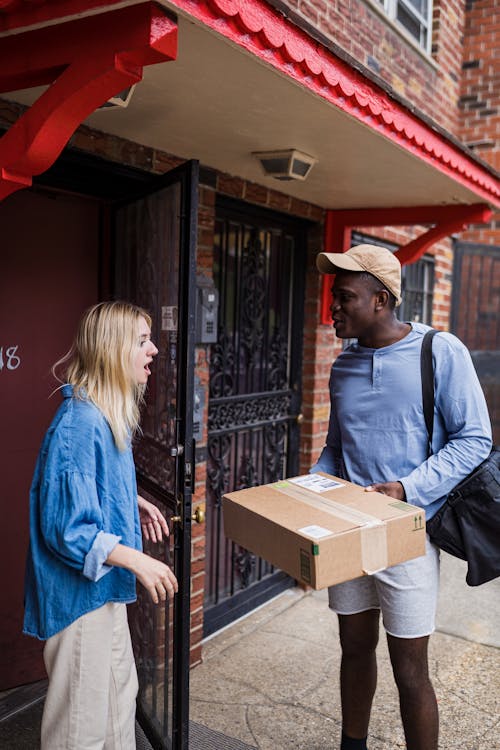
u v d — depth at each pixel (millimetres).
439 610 4035
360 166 3006
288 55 1824
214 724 2859
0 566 2930
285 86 2027
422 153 2766
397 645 2117
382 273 2098
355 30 4012
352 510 1893
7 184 1841
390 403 2133
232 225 3621
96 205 3062
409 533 1873
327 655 3484
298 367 4234
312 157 2926
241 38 1677
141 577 1750
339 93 2129
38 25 1610
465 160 3205
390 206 3980
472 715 2945
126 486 1930
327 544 1684
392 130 2502
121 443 1887
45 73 1759
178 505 2311
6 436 2871
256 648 3561
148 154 2881
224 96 2164
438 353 2092
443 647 3574
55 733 1856
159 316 2506
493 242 6520
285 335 4141
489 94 5977
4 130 2326
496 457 2086
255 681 3223
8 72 1768
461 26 5945
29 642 3072
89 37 1584
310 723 2885
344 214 4133
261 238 3852
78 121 1738
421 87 5156
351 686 2363
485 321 6582
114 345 1896
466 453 2023
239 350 3764
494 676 3279
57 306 2967
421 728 2109
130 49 1511
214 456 3680
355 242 4492
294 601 4168
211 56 1814
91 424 1813
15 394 2873
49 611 1826
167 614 2488
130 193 2986
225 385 3682
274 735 2795
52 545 1758
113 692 1979
